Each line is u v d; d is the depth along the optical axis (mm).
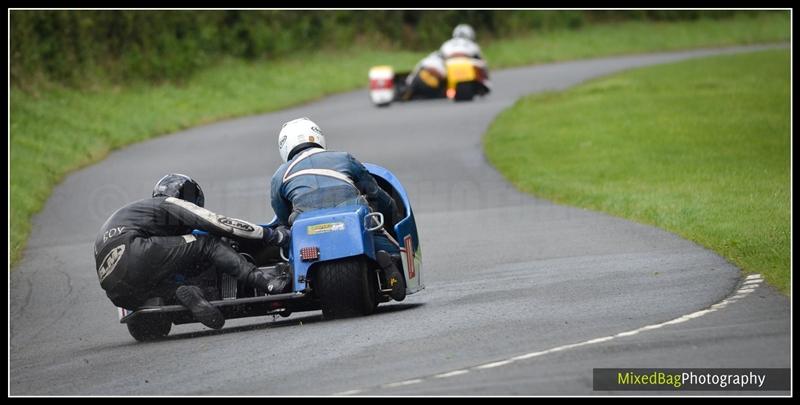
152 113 110375
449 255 45188
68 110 102688
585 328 27500
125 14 125500
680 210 49625
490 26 194500
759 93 108750
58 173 80625
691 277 34344
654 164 69562
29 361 31828
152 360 29344
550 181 65375
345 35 170750
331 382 24344
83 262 50938
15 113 94062
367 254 31094
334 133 92438
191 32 139875
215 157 85188
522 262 41406
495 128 91062
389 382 23719
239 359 27906
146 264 31734
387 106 110938
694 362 23266
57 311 40594
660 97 107875
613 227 47969
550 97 112312
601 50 188750
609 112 97875
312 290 31531
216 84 130000
